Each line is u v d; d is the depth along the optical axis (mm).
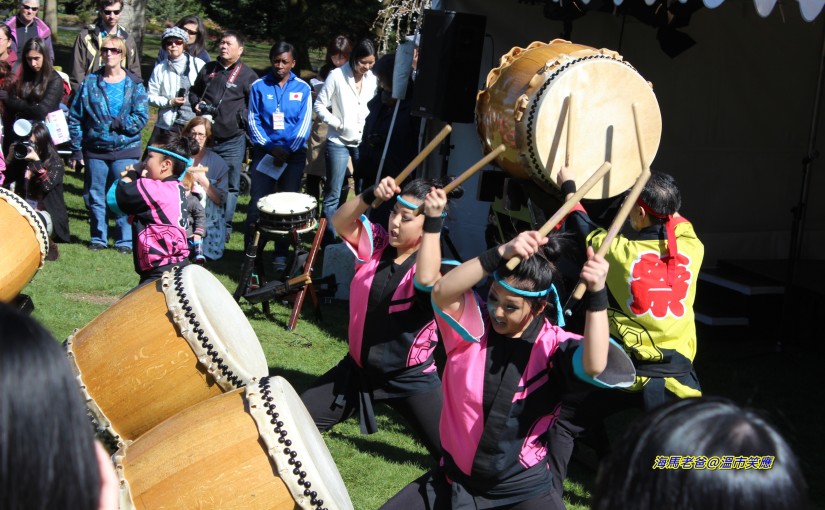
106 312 3430
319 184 8938
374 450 4605
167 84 8359
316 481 2682
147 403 3256
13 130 7738
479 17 5555
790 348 6504
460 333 2742
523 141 4281
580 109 4230
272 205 6500
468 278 2691
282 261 7723
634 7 6055
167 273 3445
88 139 7820
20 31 10609
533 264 2703
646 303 3689
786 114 7391
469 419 2777
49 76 8039
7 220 4562
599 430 4422
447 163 7164
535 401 2758
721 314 6758
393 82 6957
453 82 5586
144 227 4582
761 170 7438
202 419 2760
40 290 6570
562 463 3770
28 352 1065
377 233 3721
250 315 6570
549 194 4441
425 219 3135
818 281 6688
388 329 3590
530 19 6961
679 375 3732
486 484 2807
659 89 7113
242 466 2668
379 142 7234
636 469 1317
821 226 7594
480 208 7379
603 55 4344
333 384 3770
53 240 8039
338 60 8539
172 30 8336
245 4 15328
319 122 8500
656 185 3725
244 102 8078
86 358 3307
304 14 14672
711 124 7289
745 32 7141
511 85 4422
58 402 1078
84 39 10258
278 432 2709
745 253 7445
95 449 1148
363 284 3645
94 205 7934
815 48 7289
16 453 1045
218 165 7641
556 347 2740
